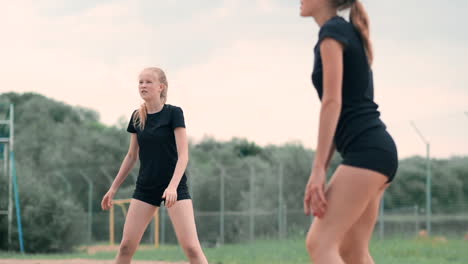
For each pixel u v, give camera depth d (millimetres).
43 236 17469
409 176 19391
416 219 18688
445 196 18406
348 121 2938
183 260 12383
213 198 27891
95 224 27797
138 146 5199
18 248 17453
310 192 2865
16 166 19188
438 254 13367
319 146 2859
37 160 43406
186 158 4906
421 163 19250
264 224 24406
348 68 2949
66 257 13672
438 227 18453
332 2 3086
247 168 30422
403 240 17734
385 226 19438
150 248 20938
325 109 2855
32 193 18219
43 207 17875
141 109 5035
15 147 44500
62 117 56094
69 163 41531
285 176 26469
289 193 26344
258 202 26625
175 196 4738
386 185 3094
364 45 2986
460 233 17984
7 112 19125
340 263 2830
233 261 11875
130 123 5117
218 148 45500
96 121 61312
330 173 20297
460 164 18031
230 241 25078
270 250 15047
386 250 14273
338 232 2863
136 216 4965
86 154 42125
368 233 3246
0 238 17547
